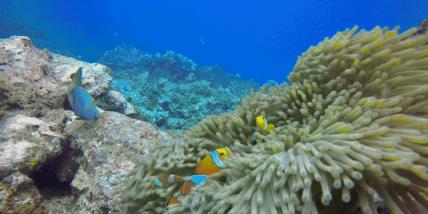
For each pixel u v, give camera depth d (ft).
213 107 39.93
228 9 213.46
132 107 23.02
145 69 61.31
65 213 13.28
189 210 8.29
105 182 12.92
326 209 7.09
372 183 6.70
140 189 9.90
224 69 74.64
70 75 18.15
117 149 13.91
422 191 6.67
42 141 13.03
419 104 7.53
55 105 16.20
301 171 6.37
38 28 112.68
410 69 8.40
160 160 10.05
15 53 16.48
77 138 14.52
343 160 6.48
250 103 10.70
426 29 14.16
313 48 9.89
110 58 71.36
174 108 36.47
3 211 11.10
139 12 219.00
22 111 14.71
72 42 120.16
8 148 12.15
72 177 14.73
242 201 6.86
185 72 60.29
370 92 8.49
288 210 6.38
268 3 197.36
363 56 8.86
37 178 14.21
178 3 220.84
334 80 8.86
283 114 9.56
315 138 7.27
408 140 6.67
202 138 10.46
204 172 9.11
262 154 7.66
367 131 6.74
